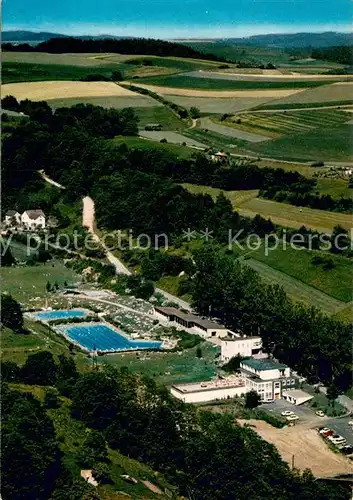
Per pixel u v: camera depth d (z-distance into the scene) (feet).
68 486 654.12
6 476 645.51
